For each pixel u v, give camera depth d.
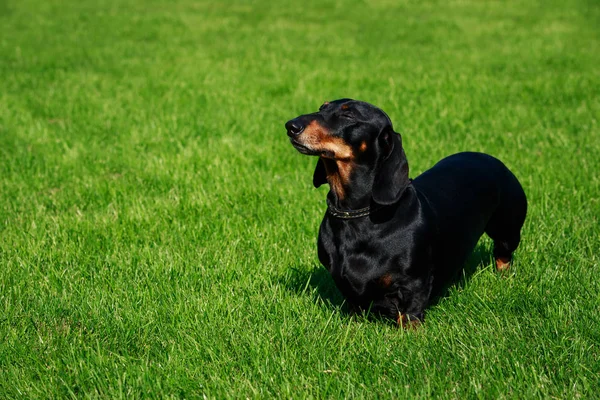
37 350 4.74
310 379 4.22
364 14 25.73
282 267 6.05
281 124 11.22
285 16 25.58
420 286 4.75
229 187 8.14
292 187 8.05
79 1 29.17
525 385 4.02
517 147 9.54
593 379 4.07
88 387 4.32
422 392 3.89
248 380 4.19
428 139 10.07
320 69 15.72
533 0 26.95
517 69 15.43
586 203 7.23
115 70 16.14
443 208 5.02
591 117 11.02
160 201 7.70
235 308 5.18
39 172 8.97
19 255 6.34
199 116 11.73
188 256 6.23
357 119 4.61
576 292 5.18
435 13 25.36
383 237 4.62
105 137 10.69
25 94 13.58
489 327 4.72
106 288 5.66
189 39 20.84
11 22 24.00
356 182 4.66
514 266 5.94
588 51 17.30
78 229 6.94
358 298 4.82
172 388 4.21
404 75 15.02
